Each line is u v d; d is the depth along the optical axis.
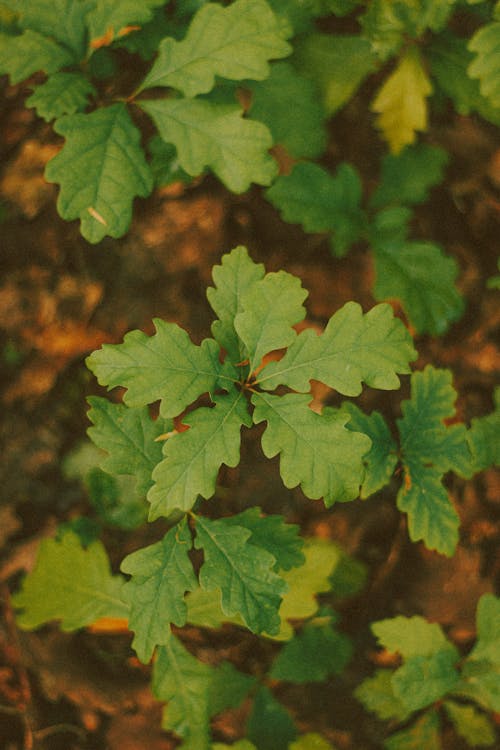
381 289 0.88
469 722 0.90
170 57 0.83
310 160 0.90
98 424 0.80
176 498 0.76
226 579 0.78
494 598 0.88
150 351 0.77
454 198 0.94
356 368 0.78
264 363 0.91
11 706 0.91
